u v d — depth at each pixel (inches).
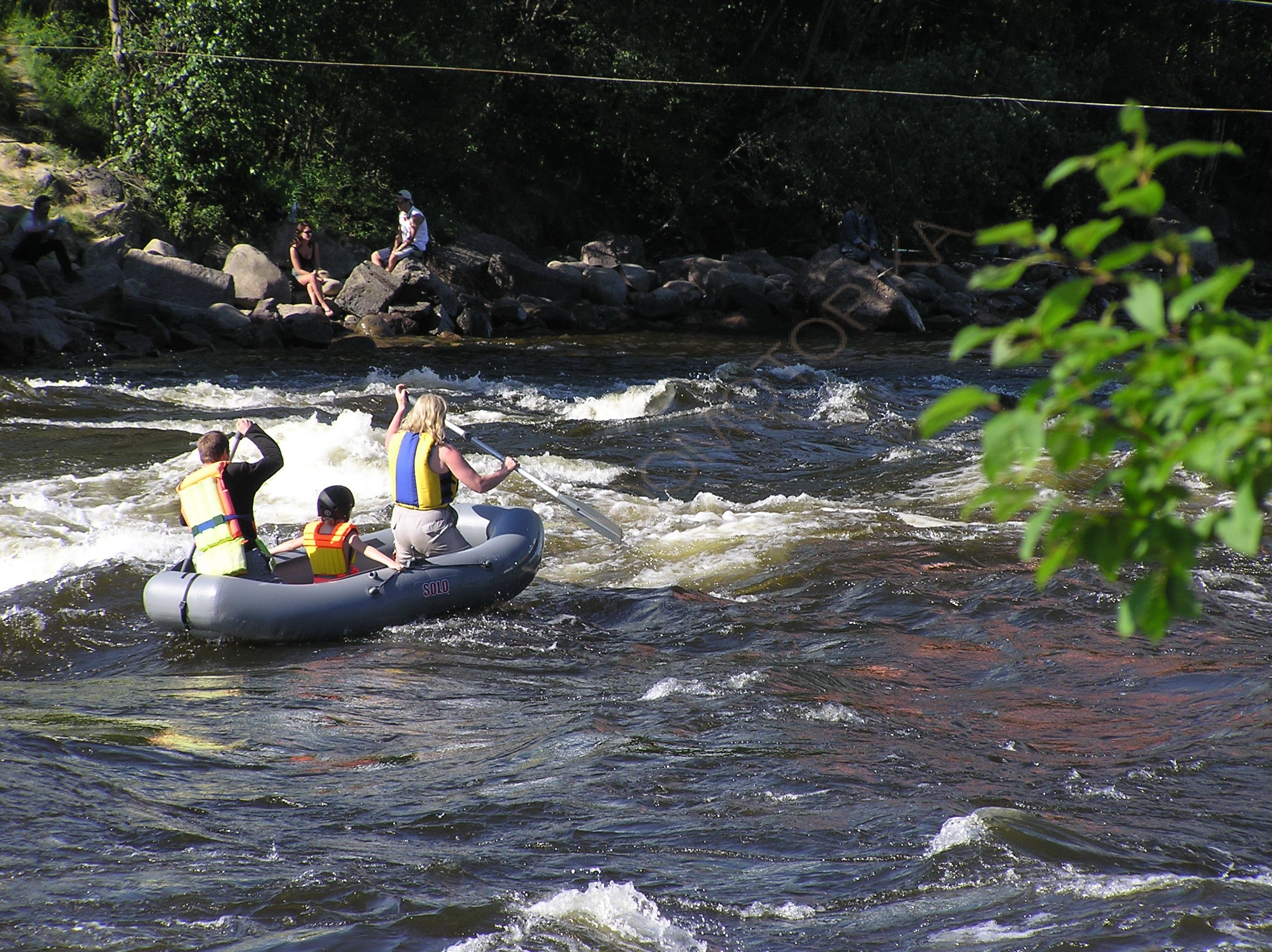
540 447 1592.0
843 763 572.4
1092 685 723.4
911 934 390.3
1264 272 4835.1
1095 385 174.2
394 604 876.0
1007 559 1038.4
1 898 416.8
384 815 505.0
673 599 943.7
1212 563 1005.8
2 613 876.6
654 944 385.4
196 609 834.8
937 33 4820.4
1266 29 5182.1
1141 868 442.6
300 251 3016.7
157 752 590.6
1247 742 607.2
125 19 3147.1
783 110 4286.4
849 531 1151.0
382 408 1846.7
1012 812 489.1
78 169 2928.2
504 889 427.8
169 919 401.7
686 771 560.7
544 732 627.5
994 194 4345.5
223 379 2148.1
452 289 3142.2
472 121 3572.8
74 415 1673.2
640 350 2851.9
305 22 3026.6
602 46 3909.9
